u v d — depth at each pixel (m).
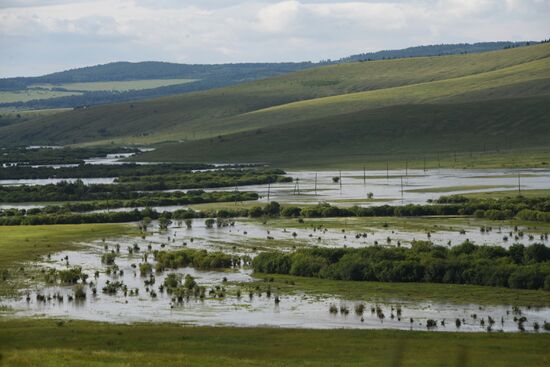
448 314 171.62
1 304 186.25
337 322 165.12
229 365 115.19
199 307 181.38
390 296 190.25
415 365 118.88
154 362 114.88
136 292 199.25
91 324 160.00
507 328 159.00
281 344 136.88
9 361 111.56
